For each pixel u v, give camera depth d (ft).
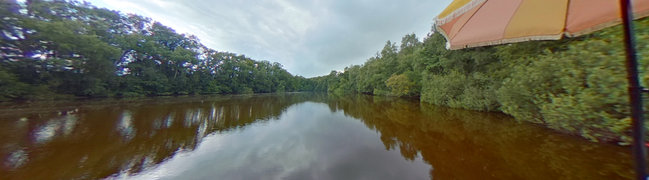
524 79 16.78
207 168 11.78
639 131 3.24
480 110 28.94
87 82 48.78
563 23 5.66
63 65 42.70
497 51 27.35
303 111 38.60
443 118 24.81
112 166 11.80
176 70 84.84
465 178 9.72
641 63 8.82
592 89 11.19
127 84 63.93
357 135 19.58
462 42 6.81
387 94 77.00
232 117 29.58
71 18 50.93
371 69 94.12
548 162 10.41
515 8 6.09
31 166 11.35
